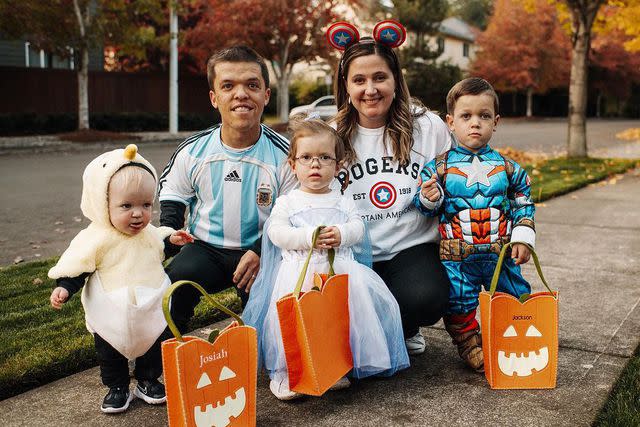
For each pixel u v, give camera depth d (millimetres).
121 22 18328
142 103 23609
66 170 12109
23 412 2617
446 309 2932
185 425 2170
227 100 2895
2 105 19984
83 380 2936
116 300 2523
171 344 2188
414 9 34531
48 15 16875
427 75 35438
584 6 12805
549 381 2721
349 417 2529
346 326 2668
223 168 3053
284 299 2463
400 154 3078
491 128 2945
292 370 2531
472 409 2568
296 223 2803
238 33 23359
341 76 3150
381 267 3166
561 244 5547
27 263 5109
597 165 12023
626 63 44781
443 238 3006
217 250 3146
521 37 42031
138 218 2553
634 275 4516
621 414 2441
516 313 2695
